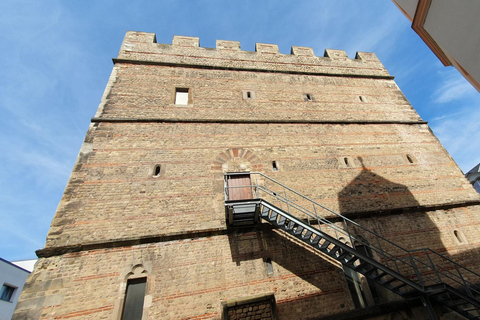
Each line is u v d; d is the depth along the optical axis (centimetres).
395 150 1166
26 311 605
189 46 1332
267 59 1409
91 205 789
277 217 822
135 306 675
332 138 1146
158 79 1163
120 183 850
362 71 1516
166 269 727
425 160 1154
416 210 980
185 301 693
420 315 732
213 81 1228
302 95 1297
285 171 1000
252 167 983
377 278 745
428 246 904
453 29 448
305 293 762
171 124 1032
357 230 903
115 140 941
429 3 486
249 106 1183
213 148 1002
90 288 666
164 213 820
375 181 1043
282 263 798
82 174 841
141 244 752
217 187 909
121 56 1192
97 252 717
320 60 1505
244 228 832
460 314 743
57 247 696
